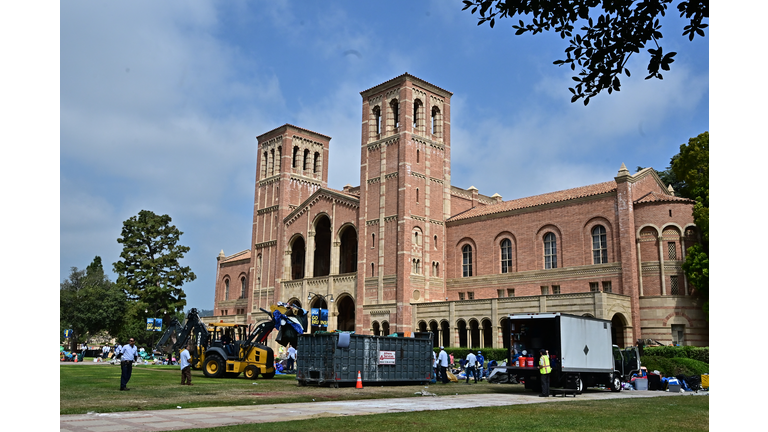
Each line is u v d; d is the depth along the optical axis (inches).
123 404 788.0
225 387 1133.1
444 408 829.2
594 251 2143.2
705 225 1894.7
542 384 1106.7
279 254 3070.9
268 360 1448.1
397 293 2444.6
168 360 2330.2
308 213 2972.4
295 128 3255.4
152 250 3659.0
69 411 705.6
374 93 2785.4
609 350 1307.8
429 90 2736.2
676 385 1374.3
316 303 2819.9
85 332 3767.2
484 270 2475.4
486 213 2500.0
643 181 2162.9
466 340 2292.1
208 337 1670.8
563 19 531.8
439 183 2684.5
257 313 3134.8
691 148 2153.1
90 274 4121.6
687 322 1889.8
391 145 2632.9
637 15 507.2
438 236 2625.5
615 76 527.8
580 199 2191.2
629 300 1988.2
